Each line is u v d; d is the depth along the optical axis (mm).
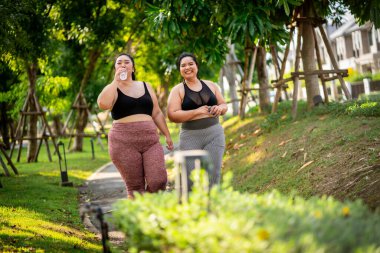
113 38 26422
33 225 9102
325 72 15461
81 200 14023
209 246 3803
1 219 9266
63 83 29328
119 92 7867
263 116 18781
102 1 25391
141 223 4465
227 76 27188
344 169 9250
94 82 32281
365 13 14625
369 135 10375
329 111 14195
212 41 15188
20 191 14172
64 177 16422
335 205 4367
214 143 8398
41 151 35469
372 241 3762
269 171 11805
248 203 4379
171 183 14875
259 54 20453
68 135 33219
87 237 8898
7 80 29594
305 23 15633
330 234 3641
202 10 13711
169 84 39438
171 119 8453
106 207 12594
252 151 14438
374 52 50531
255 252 3541
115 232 9453
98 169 21859
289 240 3617
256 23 12320
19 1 13602
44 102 31156
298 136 12891
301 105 18188
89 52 30828
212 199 4480
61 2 24453
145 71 38219
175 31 13547
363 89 30625
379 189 7578
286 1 11852
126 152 7824
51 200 13070
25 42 15469
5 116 38531
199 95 8484
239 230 3744
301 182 9898
